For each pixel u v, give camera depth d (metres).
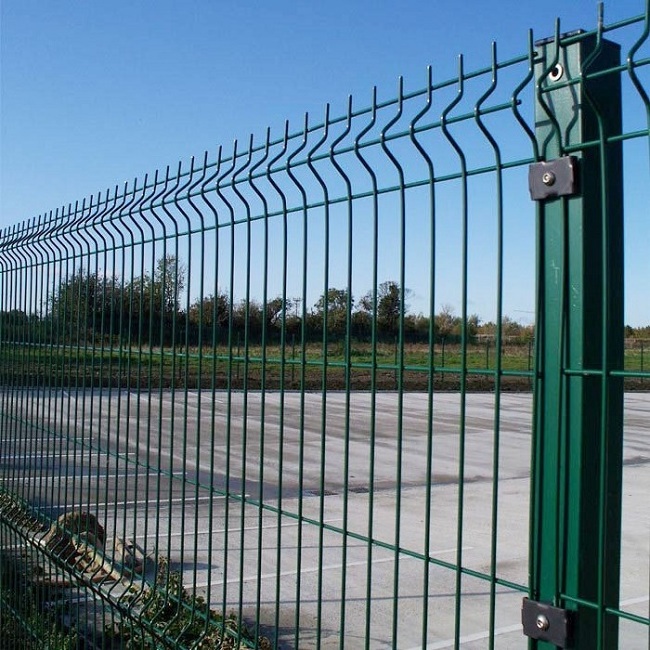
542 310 1.92
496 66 2.02
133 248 3.67
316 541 9.06
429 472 2.10
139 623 3.40
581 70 1.83
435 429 20.39
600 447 1.85
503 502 11.51
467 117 2.06
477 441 18.44
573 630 1.81
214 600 6.89
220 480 12.55
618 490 1.89
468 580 7.77
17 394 5.21
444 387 30.11
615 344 1.88
